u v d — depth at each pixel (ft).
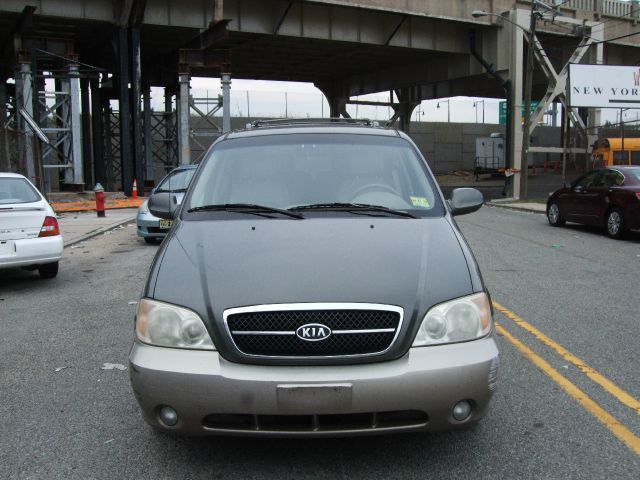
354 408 10.06
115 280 30.25
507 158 115.44
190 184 15.40
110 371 16.92
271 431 10.24
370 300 10.50
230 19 90.22
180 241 12.73
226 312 10.48
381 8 106.11
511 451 11.96
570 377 15.99
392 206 14.42
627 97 105.70
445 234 12.92
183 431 10.46
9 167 72.54
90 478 11.19
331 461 11.62
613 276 30.37
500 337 19.65
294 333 10.30
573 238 46.55
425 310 10.66
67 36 98.12
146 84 121.08
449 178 187.11
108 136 137.69
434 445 12.21
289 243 12.19
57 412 14.16
